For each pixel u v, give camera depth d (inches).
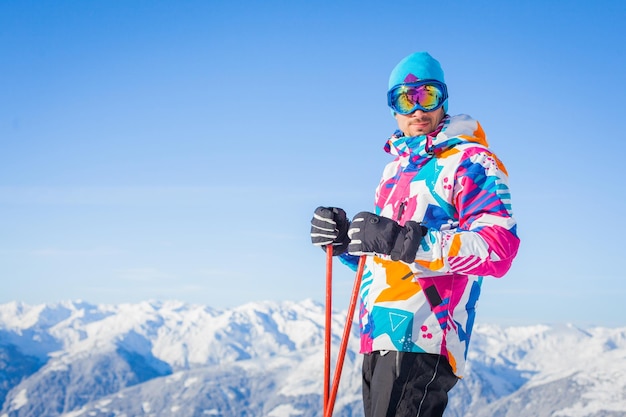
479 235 87.6
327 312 101.7
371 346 94.6
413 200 98.0
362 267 98.9
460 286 93.4
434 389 91.3
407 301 93.4
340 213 107.5
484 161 93.7
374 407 92.7
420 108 102.6
